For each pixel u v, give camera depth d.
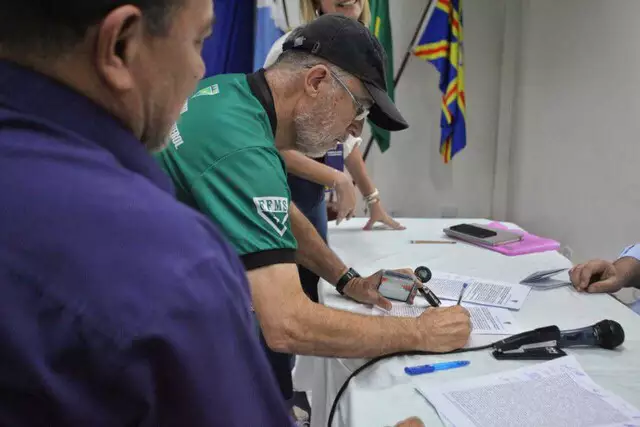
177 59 0.45
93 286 0.35
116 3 0.39
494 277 1.51
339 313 1.02
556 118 2.87
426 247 1.83
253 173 0.97
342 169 2.06
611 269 1.43
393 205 3.38
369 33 1.15
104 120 0.42
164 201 0.40
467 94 3.25
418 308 1.27
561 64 2.80
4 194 0.36
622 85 2.36
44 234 0.35
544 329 1.06
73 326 0.34
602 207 2.55
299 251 1.41
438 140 3.29
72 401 0.35
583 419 0.82
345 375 1.03
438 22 2.86
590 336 1.07
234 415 0.40
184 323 0.37
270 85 1.12
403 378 0.96
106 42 0.40
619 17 2.35
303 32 1.13
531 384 0.92
